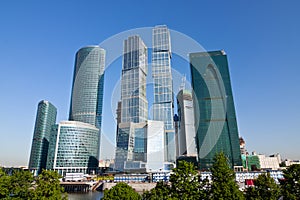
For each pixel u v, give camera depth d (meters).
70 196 103.81
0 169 35.84
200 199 31.34
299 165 35.50
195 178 32.44
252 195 36.00
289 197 33.22
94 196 103.88
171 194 31.34
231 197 30.81
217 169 33.59
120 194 32.66
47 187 30.25
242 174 99.88
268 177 37.53
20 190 32.34
